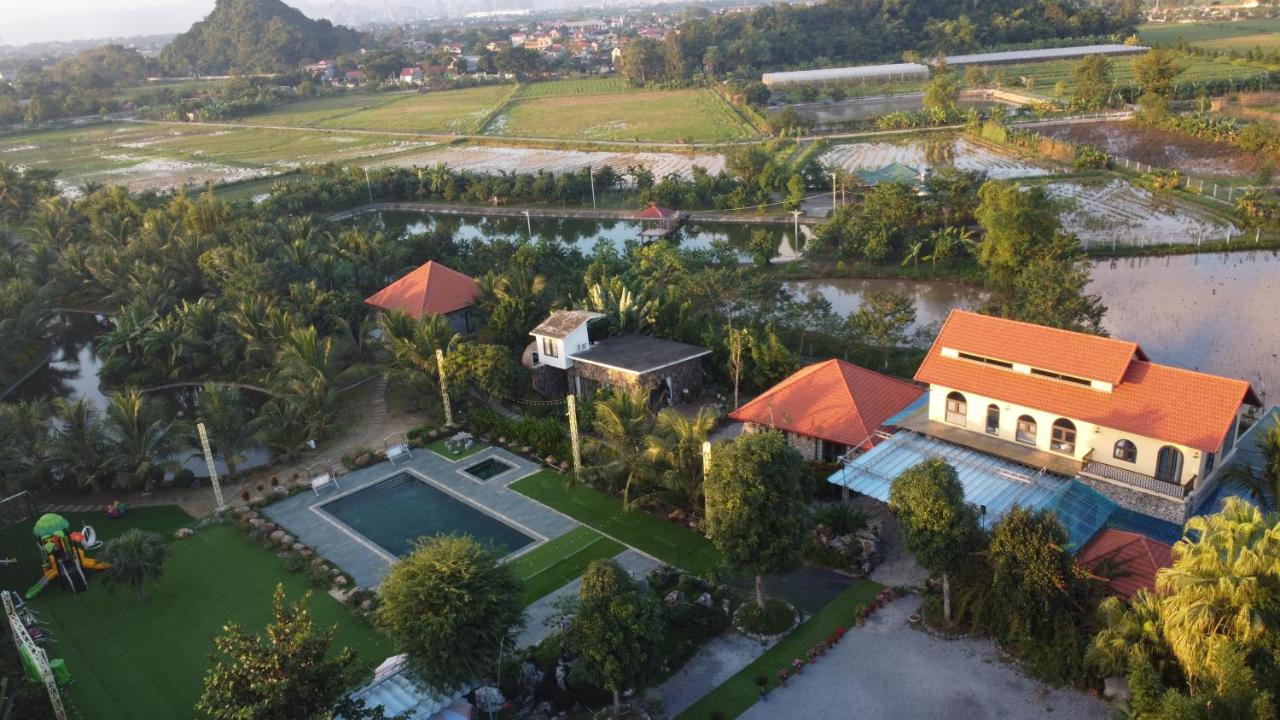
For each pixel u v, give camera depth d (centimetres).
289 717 3136
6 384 8738
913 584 4616
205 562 5325
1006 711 3697
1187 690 3256
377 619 3928
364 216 15288
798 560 4222
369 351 8475
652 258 9162
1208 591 3131
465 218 14888
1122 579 4006
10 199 14500
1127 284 8850
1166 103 15900
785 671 4034
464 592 3622
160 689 4228
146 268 10131
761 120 19625
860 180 12688
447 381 6925
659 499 5506
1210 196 11519
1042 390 5034
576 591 4744
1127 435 4712
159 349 8569
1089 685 3697
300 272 9588
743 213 13150
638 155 18038
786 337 7675
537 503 5759
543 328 7369
